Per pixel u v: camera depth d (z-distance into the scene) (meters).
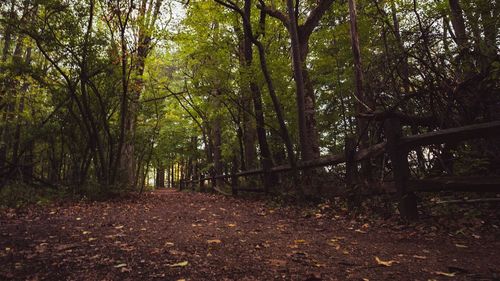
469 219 3.85
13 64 9.23
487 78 4.52
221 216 5.79
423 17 6.34
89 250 3.07
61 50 8.89
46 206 7.52
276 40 13.27
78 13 8.73
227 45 11.86
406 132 6.78
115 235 3.83
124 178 11.36
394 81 5.77
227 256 2.85
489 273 2.27
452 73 5.23
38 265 2.56
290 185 8.09
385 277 2.24
